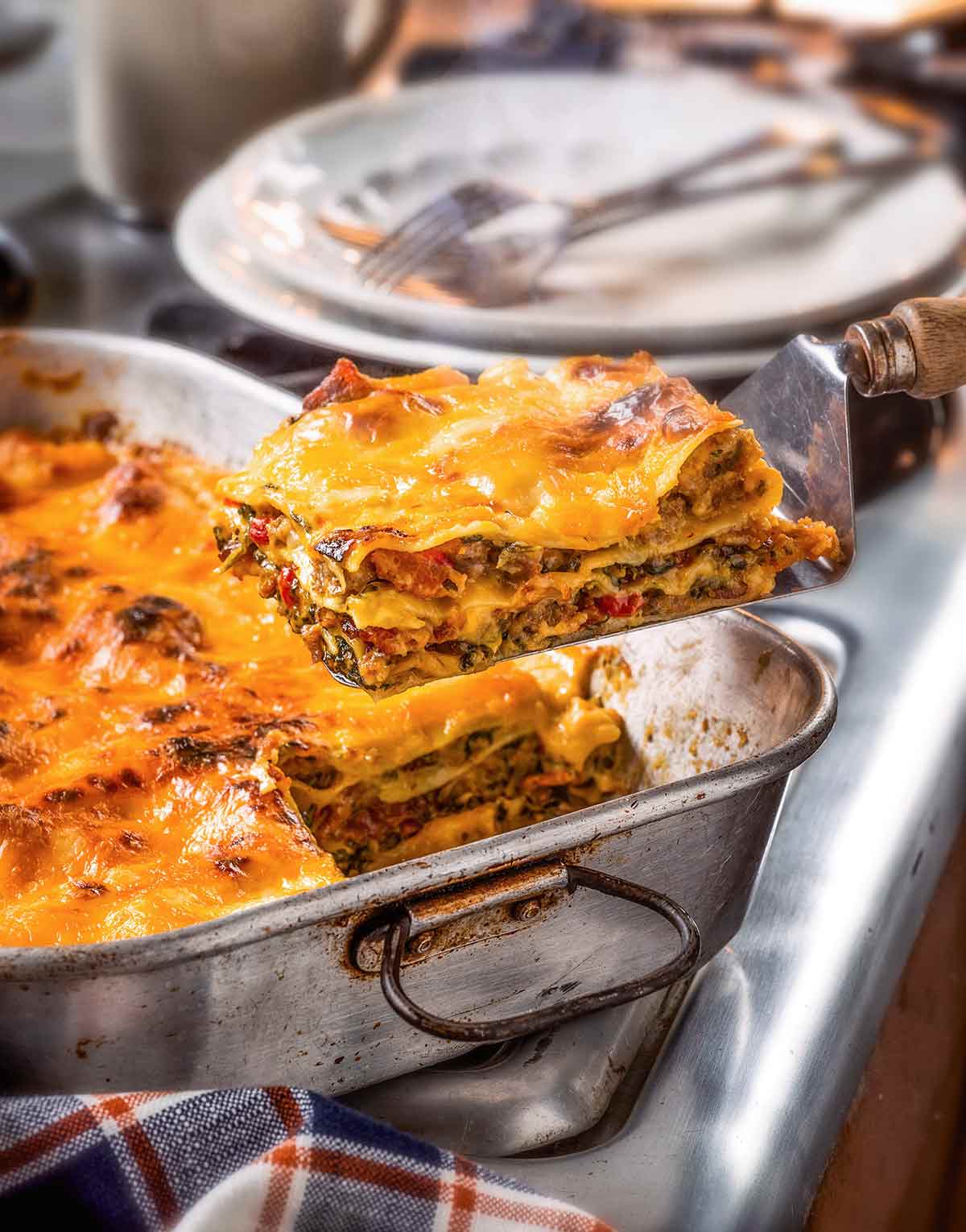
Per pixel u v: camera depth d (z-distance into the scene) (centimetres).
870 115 83
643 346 61
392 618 44
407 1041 43
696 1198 42
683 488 46
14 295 66
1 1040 40
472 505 45
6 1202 39
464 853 41
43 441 61
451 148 76
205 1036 41
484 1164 43
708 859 44
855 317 63
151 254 73
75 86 76
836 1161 44
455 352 60
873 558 58
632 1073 45
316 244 67
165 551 57
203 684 52
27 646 53
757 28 95
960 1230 51
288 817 47
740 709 49
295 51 73
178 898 44
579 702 53
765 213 73
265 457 46
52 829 46
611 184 74
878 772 51
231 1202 38
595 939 44
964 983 54
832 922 47
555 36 96
